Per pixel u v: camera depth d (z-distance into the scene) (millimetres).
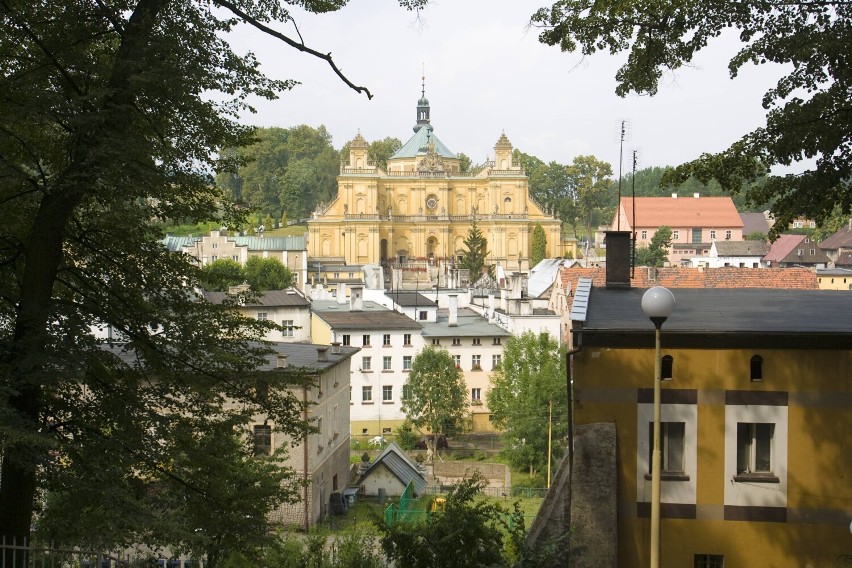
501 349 81938
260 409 21188
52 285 19266
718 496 16984
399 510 47094
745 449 17125
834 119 20219
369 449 73375
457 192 179625
